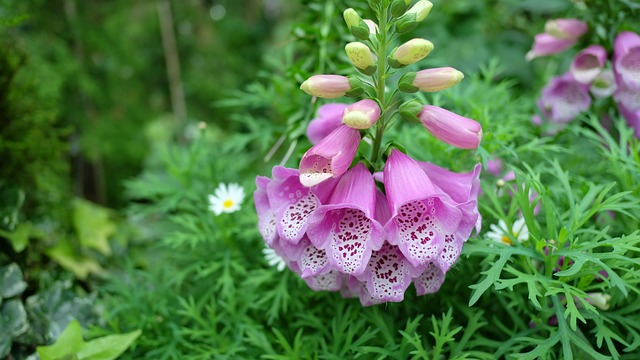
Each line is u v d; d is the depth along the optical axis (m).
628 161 0.42
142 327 0.47
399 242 0.34
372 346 0.40
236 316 0.45
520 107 0.55
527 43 0.93
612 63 0.48
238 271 0.48
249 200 0.52
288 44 0.56
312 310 0.44
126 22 0.95
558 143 0.50
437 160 0.45
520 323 0.40
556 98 0.50
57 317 0.51
